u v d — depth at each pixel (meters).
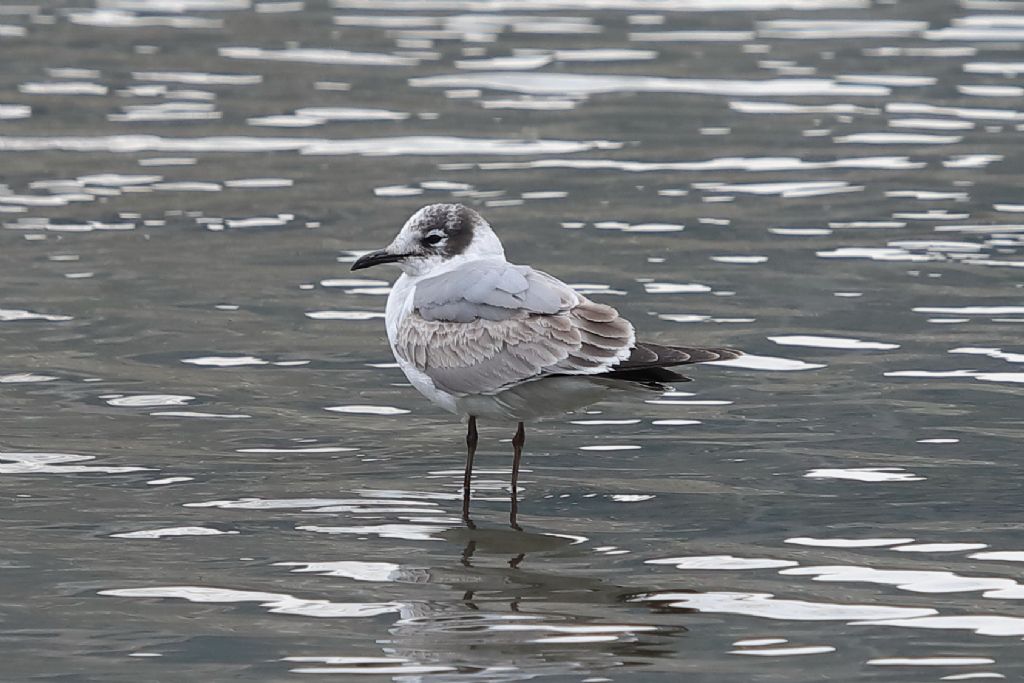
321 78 28.28
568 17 33.78
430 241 12.26
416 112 26.08
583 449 13.16
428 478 12.48
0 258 18.67
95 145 24.03
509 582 10.38
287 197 21.48
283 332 16.34
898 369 14.94
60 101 26.59
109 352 15.61
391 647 9.40
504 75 28.50
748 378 14.81
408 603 10.05
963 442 13.05
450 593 10.21
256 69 28.97
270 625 9.74
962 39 31.34
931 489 12.02
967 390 14.33
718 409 14.05
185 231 19.97
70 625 9.75
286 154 23.67
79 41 31.06
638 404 14.27
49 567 10.63
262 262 18.73
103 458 12.80
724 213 20.58
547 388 11.17
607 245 19.19
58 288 17.61
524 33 32.09
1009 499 11.77
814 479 12.30
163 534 11.24
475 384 11.36
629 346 10.83
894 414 13.77
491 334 11.29
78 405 14.11
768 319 16.48
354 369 15.27
